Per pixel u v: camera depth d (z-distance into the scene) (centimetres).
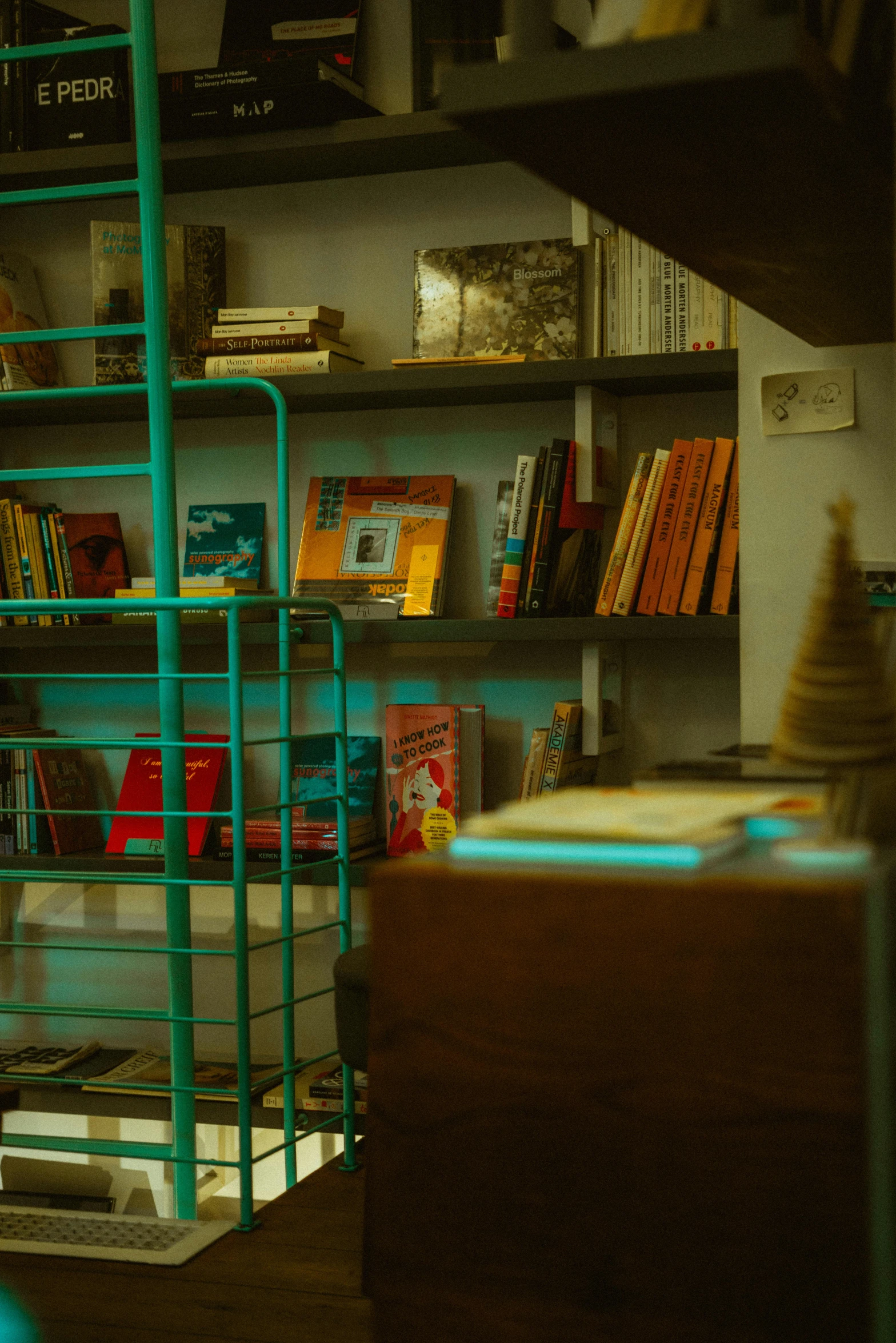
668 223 107
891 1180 63
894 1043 63
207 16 296
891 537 166
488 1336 70
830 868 67
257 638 271
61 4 303
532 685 284
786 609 171
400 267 287
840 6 88
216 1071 274
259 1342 168
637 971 67
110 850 291
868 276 125
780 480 171
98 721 309
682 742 274
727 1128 66
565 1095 69
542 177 95
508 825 73
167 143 272
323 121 262
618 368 246
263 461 299
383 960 72
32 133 284
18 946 216
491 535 284
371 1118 80
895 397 162
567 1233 69
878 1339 63
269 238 294
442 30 268
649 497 244
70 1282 188
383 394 268
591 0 108
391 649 292
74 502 310
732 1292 66
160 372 228
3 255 295
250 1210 209
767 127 83
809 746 94
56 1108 274
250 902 292
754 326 172
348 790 284
